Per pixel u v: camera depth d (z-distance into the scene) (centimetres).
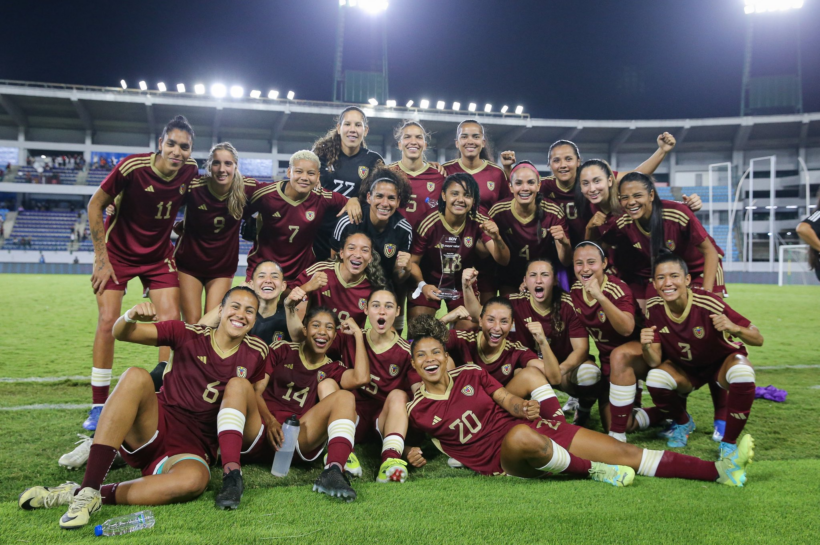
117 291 411
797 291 1903
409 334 383
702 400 514
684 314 364
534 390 355
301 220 470
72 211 3005
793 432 400
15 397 475
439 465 335
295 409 342
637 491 281
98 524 232
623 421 372
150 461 281
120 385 261
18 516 241
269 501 264
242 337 314
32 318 986
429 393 335
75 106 2902
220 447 273
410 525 235
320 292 426
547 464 296
